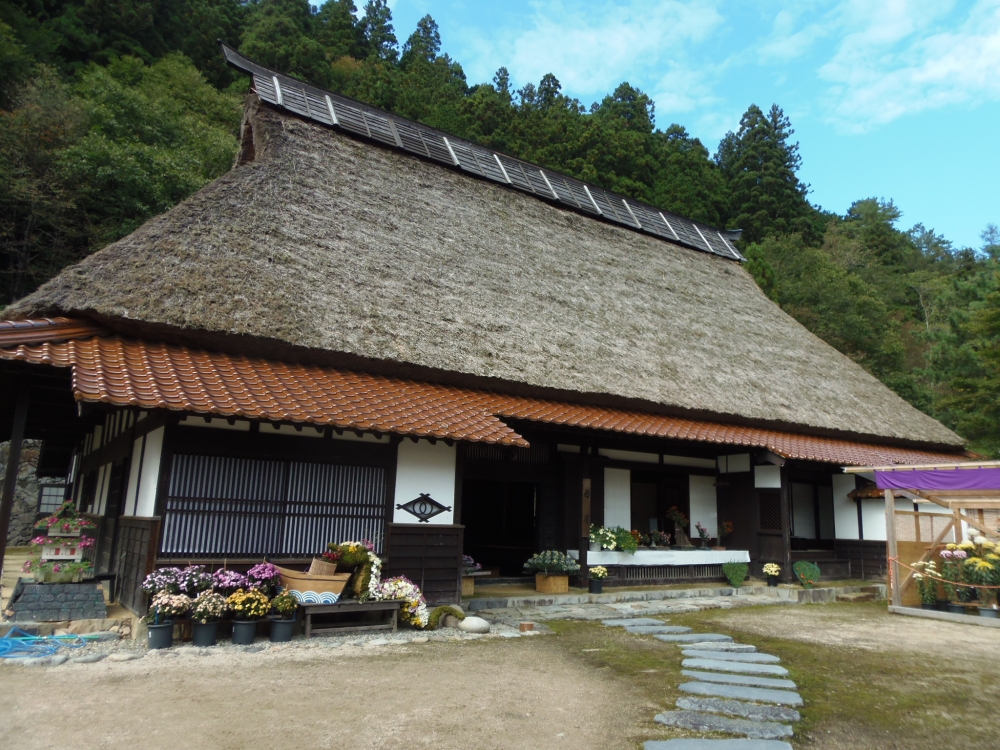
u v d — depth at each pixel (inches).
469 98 1370.6
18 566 429.4
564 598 334.3
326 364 298.0
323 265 327.9
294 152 409.1
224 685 169.3
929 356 787.4
